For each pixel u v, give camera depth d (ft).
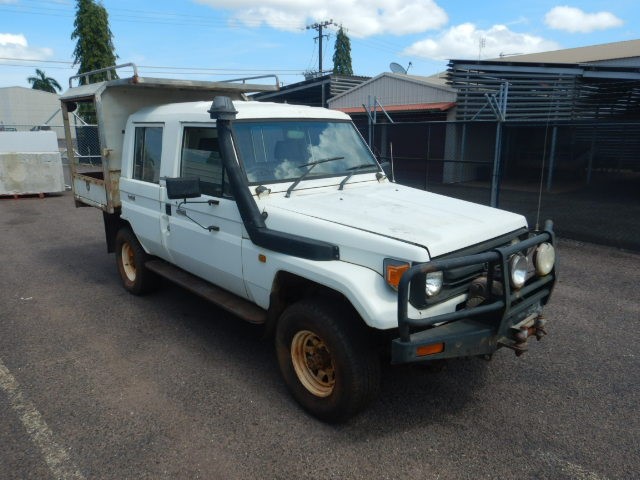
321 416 11.12
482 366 13.83
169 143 15.15
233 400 12.18
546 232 11.61
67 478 9.57
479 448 10.37
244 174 12.44
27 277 22.49
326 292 11.16
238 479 9.50
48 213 39.78
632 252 26.68
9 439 10.73
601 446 10.43
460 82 52.70
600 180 55.77
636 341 15.51
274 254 11.66
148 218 16.52
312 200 12.63
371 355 10.42
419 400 12.16
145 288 19.21
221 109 12.17
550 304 18.78
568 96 47.47
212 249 13.78
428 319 9.36
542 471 9.69
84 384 13.00
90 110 54.24
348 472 9.66
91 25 83.35
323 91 71.56
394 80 60.95
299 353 11.59
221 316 17.69
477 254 10.07
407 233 10.23
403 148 62.03
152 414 11.60
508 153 61.36
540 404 12.00
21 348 15.16
